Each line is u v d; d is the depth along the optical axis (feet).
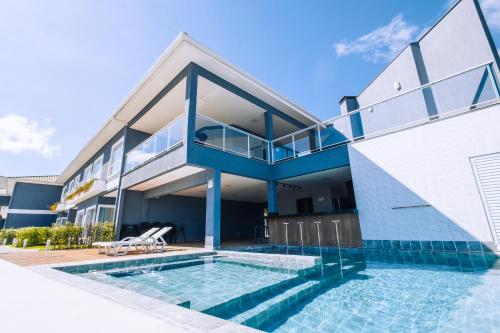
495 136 18.28
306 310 9.79
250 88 33.55
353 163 26.05
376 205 23.61
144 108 36.86
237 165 30.04
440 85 21.66
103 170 47.01
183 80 29.01
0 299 8.33
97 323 6.22
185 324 5.95
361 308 9.75
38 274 12.96
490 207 17.95
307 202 45.73
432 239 20.07
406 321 8.35
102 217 44.80
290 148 33.81
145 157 33.19
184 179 30.86
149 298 8.19
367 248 23.21
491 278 12.70
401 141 22.93
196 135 26.48
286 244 29.04
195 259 21.88
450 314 8.70
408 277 13.80
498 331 7.34
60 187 85.46
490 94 19.03
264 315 9.50
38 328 5.99
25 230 39.40
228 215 49.83
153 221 38.55
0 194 90.99
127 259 18.67
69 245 30.94
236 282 14.17
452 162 19.92
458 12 28.19
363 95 43.83
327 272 15.92
